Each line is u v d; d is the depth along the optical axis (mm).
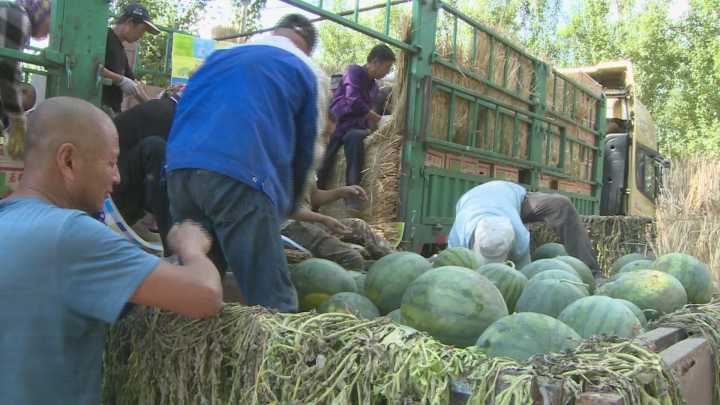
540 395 1537
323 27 18750
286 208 3352
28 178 2059
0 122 3457
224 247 3037
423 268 3555
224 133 2943
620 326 2674
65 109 2043
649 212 13078
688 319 2656
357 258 5027
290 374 1919
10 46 3771
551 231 7492
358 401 1801
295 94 3176
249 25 10242
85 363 2012
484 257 4641
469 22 6871
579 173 10188
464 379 1694
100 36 3582
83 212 2004
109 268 1917
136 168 3934
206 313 2068
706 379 2424
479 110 7293
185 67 7398
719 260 4969
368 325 1989
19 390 1853
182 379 2230
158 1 13773
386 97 7699
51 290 1869
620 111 12523
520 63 8016
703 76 23578
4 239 1880
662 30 25094
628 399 1531
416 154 6223
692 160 6066
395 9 7766
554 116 8984
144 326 2424
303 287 3668
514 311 3436
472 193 5453
